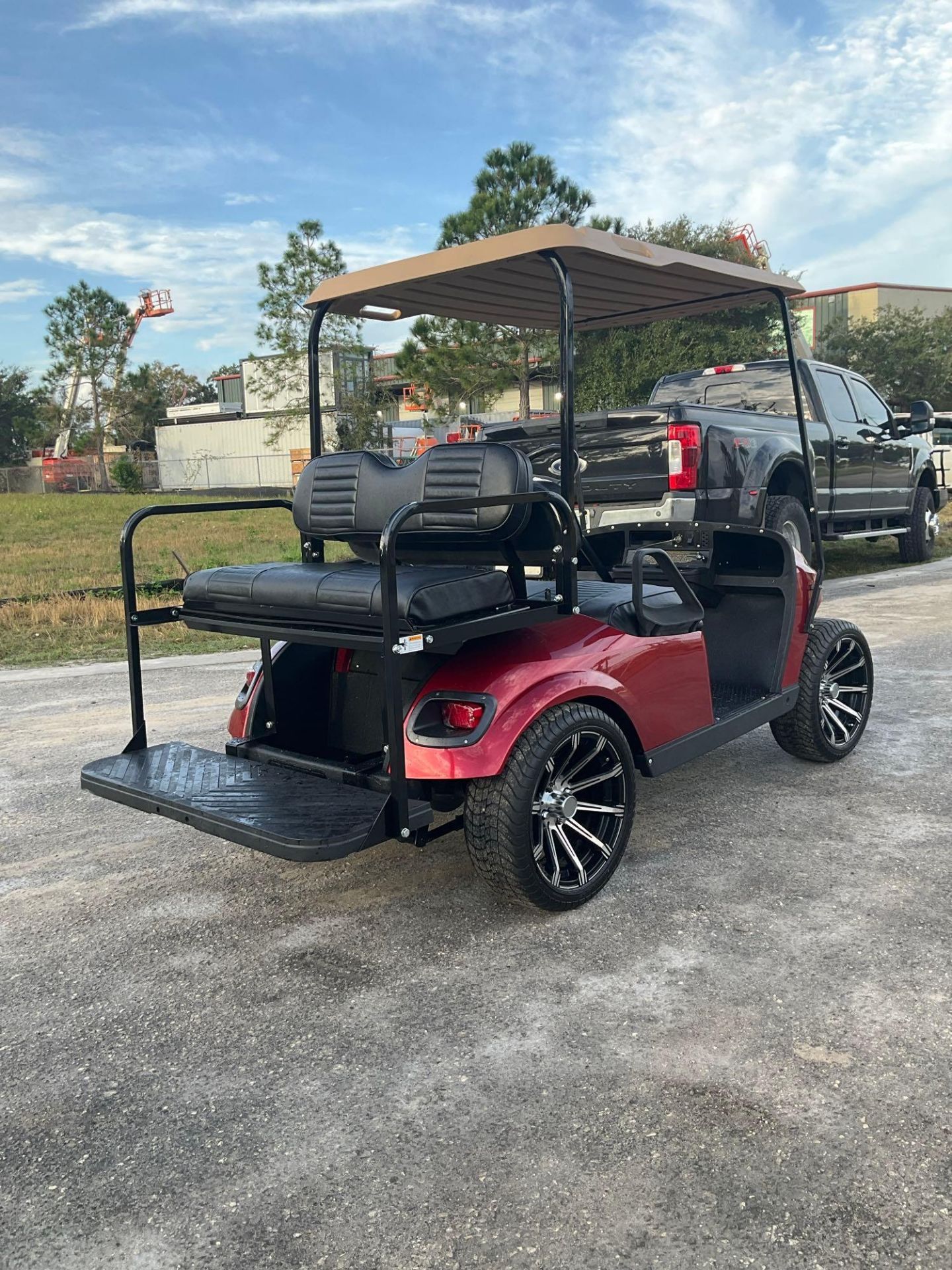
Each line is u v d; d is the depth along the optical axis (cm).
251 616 341
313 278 3397
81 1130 229
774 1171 205
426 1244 191
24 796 470
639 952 298
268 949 313
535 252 322
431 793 327
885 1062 239
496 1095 234
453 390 2595
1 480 6122
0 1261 191
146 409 7062
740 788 443
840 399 985
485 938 313
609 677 337
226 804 309
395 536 279
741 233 2738
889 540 1488
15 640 912
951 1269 179
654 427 663
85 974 301
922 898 327
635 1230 191
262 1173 212
